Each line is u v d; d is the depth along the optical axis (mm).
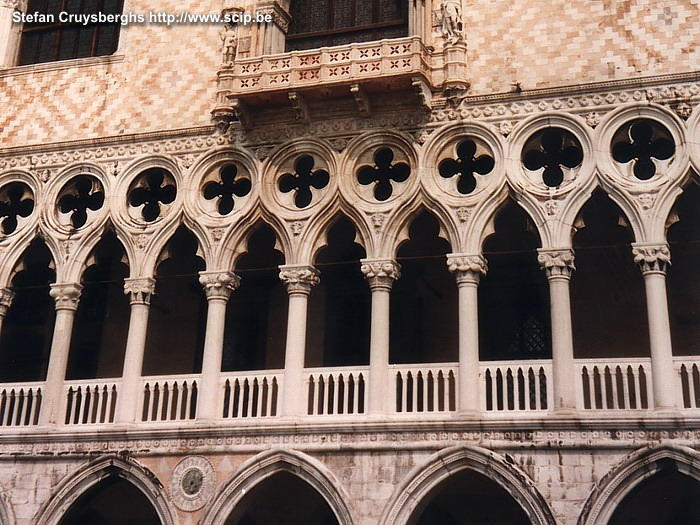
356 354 31344
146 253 29391
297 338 27391
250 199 28938
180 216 29453
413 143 28031
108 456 27531
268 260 32844
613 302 29797
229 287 28609
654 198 25844
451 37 28484
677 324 29375
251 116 29438
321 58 28453
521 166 27094
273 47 30562
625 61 27094
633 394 27750
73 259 30016
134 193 30484
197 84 30703
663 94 26516
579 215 26500
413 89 27828
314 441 26203
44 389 28953
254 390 30625
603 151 26516
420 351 30750
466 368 25781
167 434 27312
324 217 28266
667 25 27109
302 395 27000
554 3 28234
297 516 30344
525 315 30531
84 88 31797
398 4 31109
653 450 23828
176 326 33000
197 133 30047
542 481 24375
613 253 29875
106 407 28453
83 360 33250
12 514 27781
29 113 32062
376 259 27359
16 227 31125
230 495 26297
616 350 29312
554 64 27625
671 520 27953
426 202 27500
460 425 25219
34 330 34094
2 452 28438
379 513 25219
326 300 32094
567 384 24984
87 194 31078
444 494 29016
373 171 28797
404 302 31359
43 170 31203
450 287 31266
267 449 26406
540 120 27219
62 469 27938
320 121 29047
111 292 33812
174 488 26844
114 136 30766
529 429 24812
